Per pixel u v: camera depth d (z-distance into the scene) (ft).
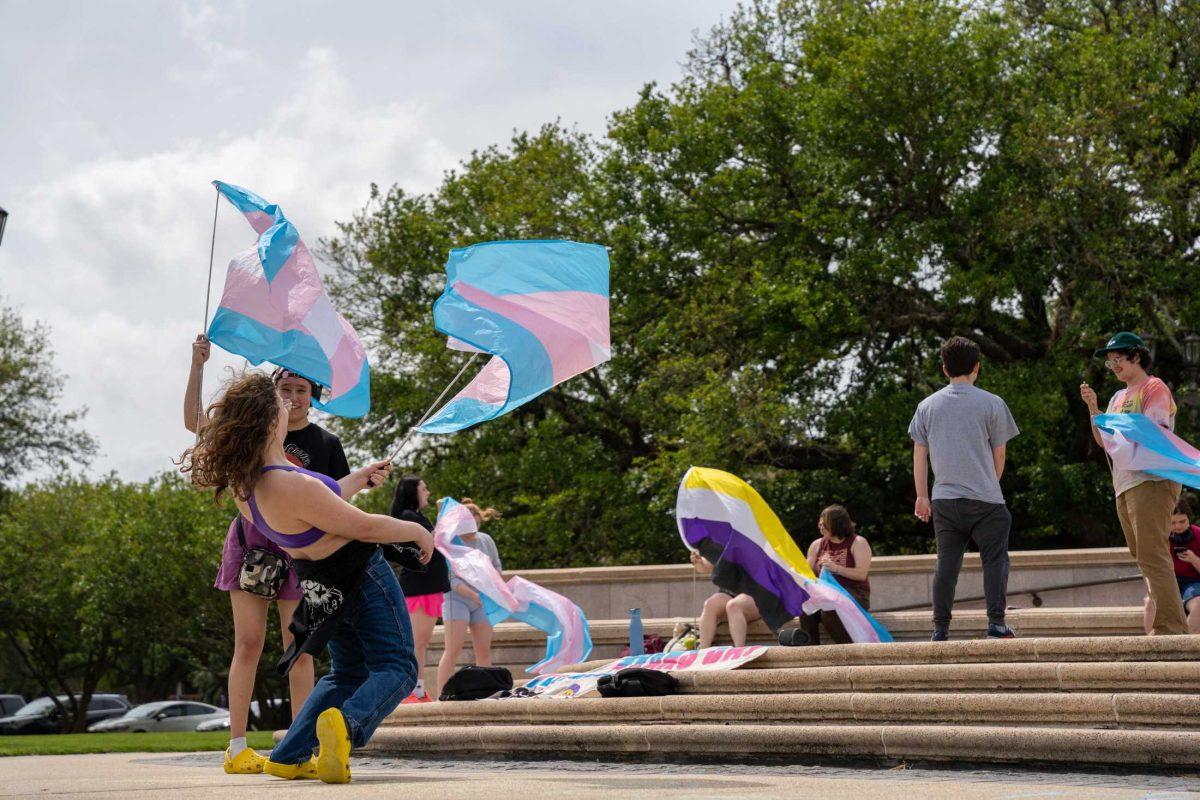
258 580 19.17
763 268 83.41
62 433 138.51
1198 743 17.83
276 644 120.26
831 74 84.48
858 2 91.09
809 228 83.71
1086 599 40.65
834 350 85.81
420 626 32.60
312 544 15.69
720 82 94.68
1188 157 82.99
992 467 26.81
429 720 27.04
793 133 86.79
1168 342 78.89
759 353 84.89
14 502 144.36
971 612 34.06
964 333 83.76
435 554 32.48
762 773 19.94
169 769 21.90
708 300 84.07
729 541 32.65
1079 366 77.36
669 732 22.18
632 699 24.48
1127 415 26.48
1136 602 40.27
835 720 22.54
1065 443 84.38
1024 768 19.12
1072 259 78.59
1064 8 86.99
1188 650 21.76
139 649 154.40
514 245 19.98
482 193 97.19
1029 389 76.74
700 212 87.15
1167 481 25.94
